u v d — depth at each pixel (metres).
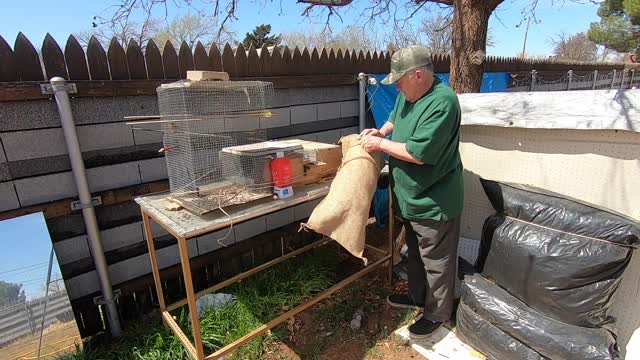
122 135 2.35
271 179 2.05
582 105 2.09
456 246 2.23
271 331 2.44
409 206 2.18
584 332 1.80
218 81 1.96
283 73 3.15
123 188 2.40
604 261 1.76
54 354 2.12
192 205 1.86
